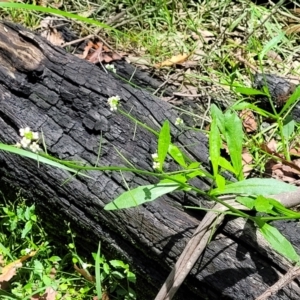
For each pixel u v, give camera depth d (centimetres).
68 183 40
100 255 41
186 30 66
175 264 34
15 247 44
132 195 33
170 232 36
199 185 39
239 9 69
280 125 48
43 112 43
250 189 35
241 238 35
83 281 41
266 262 34
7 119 43
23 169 42
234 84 53
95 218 39
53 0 68
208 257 35
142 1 68
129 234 37
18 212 43
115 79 48
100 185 39
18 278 42
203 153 42
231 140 37
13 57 45
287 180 46
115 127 42
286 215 35
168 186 34
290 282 33
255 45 61
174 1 68
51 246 44
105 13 67
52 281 41
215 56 60
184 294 36
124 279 40
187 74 57
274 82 52
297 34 66
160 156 33
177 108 48
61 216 41
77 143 41
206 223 35
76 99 43
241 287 33
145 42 63
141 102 44
